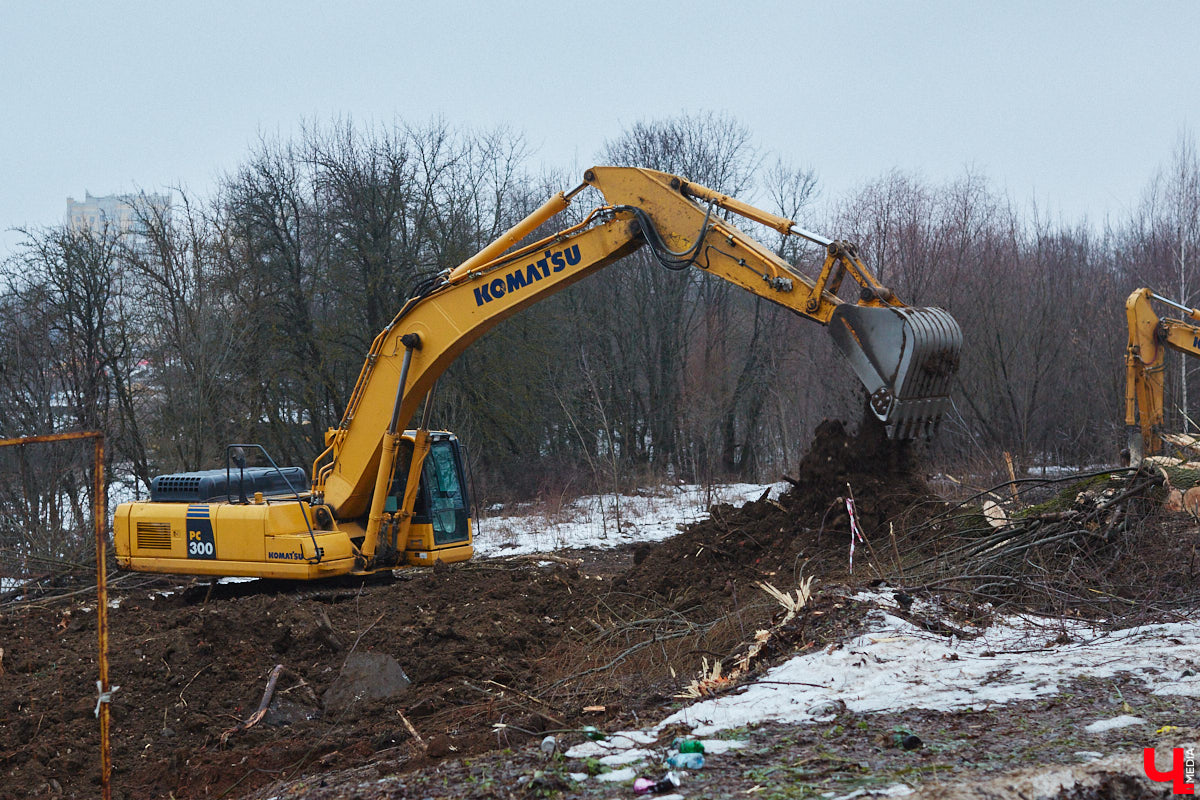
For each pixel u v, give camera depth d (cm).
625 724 616
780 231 952
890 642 715
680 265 989
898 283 2909
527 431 3231
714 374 3497
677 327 3622
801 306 933
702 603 966
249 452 2794
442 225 3058
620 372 3600
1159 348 1531
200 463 2609
